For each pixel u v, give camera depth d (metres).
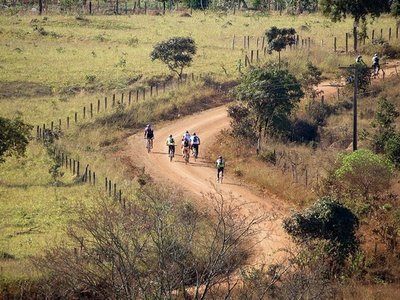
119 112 71.19
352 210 48.97
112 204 49.06
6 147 56.44
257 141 63.72
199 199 52.12
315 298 34.84
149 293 32.47
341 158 55.06
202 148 63.88
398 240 46.88
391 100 73.06
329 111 71.06
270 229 45.53
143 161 61.19
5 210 51.00
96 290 34.28
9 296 40.06
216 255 36.91
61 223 48.44
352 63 81.44
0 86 82.19
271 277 39.78
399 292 42.59
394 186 53.00
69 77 85.31
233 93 70.00
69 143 64.81
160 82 81.69
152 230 37.12
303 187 53.78
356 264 44.41
